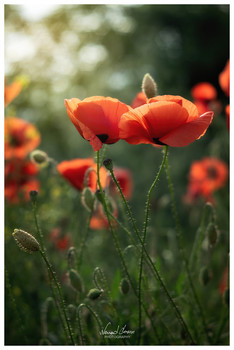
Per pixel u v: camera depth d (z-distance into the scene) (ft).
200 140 6.31
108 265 2.64
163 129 1.37
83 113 1.39
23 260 2.31
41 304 2.11
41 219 2.60
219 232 1.86
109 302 1.66
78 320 1.53
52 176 2.87
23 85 2.46
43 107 6.69
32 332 2.04
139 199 5.30
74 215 2.22
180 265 2.54
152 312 1.79
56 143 6.47
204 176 3.29
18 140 2.69
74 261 1.73
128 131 1.38
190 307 1.73
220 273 2.45
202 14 7.63
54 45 6.83
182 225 4.07
